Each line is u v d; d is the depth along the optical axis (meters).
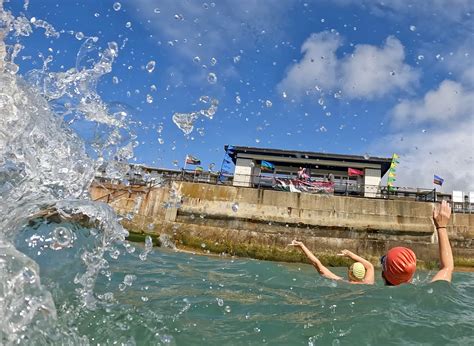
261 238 16.47
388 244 16.05
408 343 2.17
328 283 4.15
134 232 16.66
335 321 2.48
